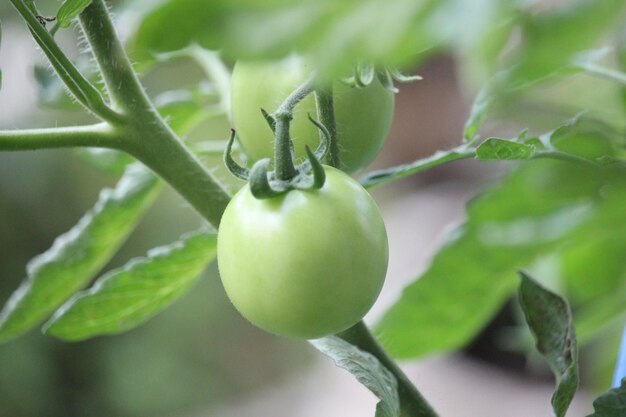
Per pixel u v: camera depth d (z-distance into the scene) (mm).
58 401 1740
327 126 369
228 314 1933
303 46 199
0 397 1678
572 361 390
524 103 413
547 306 406
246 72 401
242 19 201
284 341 1962
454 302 498
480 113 410
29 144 393
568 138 419
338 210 357
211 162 578
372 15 198
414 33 197
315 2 200
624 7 220
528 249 484
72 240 481
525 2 250
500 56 248
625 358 435
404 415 410
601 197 440
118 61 397
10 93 1391
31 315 488
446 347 515
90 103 396
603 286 522
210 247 446
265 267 358
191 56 506
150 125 403
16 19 862
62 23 375
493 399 1552
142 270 449
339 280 357
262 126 400
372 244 360
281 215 357
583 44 225
